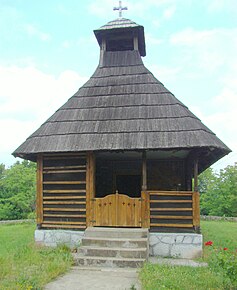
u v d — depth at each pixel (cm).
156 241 917
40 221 991
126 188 1345
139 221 936
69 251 893
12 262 754
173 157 1198
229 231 1468
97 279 695
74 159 995
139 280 683
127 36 1206
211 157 1070
